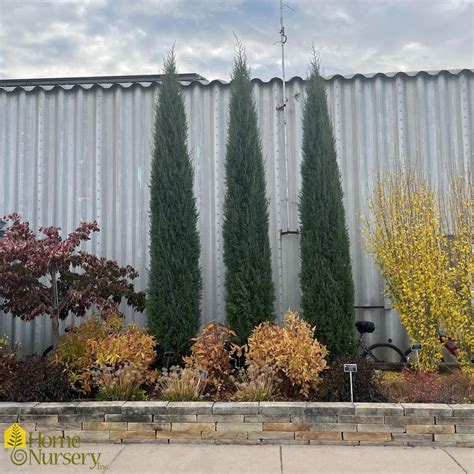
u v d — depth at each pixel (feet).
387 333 22.35
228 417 15.05
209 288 22.94
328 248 19.81
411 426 14.69
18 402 15.81
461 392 16.28
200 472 12.94
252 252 20.01
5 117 23.98
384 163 22.95
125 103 23.82
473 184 21.62
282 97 23.41
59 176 23.68
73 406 15.30
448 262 18.85
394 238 19.45
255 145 20.72
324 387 16.24
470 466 13.20
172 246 20.07
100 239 23.38
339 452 14.21
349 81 23.39
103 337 18.54
